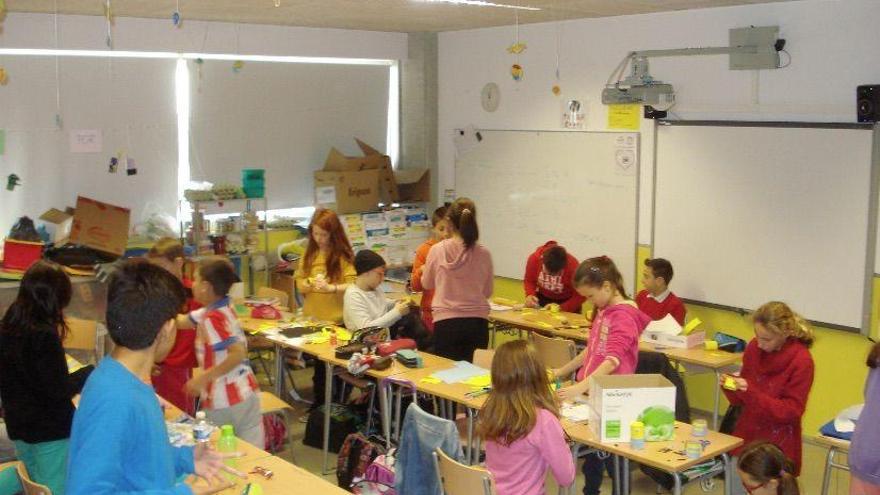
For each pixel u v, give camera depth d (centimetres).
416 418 354
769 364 411
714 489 507
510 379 328
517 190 773
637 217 681
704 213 637
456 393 443
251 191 755
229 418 393
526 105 757
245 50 742
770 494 330
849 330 567
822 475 538
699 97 633
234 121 768
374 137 871
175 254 480
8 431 338
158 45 697
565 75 721
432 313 582
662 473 470
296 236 800
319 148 829
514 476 331
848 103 555
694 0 573
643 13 654
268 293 660
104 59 694
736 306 626
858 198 554
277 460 346
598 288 420
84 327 518
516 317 632
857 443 358
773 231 600
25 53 659
